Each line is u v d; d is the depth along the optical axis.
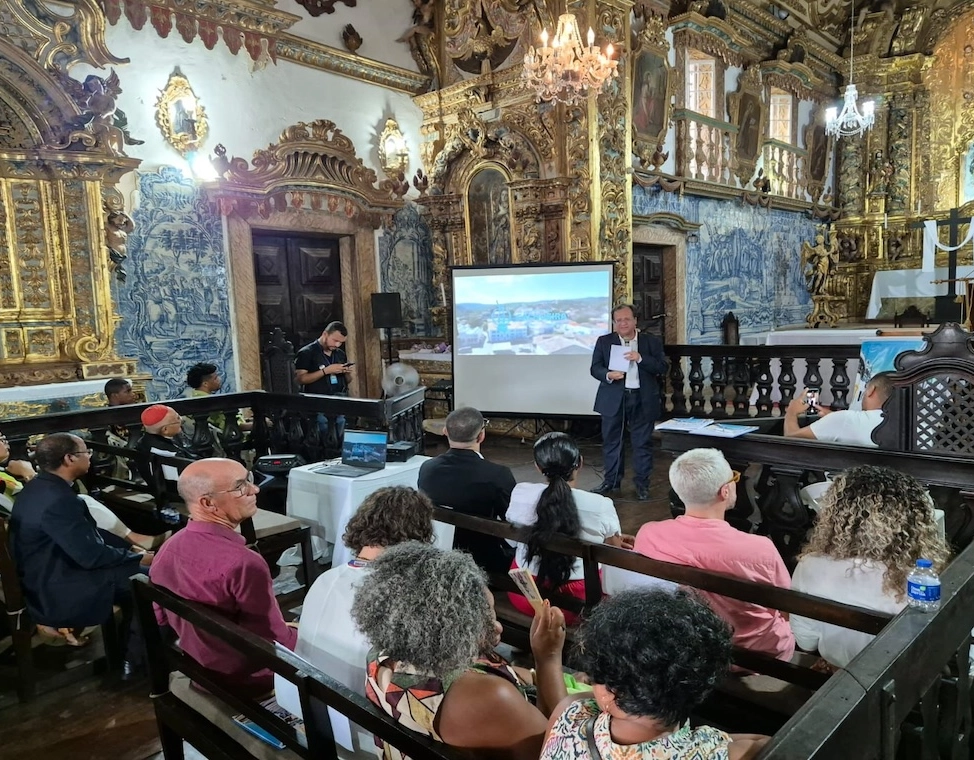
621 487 5.98
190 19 7.19
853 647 1.96
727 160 10.78
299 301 8.65
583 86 6.48
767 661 1.87
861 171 13.72
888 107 13.48
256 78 7.78
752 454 3.07
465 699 1.36
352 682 1.84
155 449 3.94
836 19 12.73
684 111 9.66
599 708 1.21
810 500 3.17
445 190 9.30
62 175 6.34
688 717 1.12
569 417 7.04
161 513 3.63
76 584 2.86
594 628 1.15
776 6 11.09
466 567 1.50
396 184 9.27
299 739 1.78
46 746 2.50
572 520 2.46
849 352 6.44
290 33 8.04
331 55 8.40
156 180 7.02
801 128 12.73
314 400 4.94
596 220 7.91
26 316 6.32
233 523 2.30
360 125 8.88
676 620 1.11
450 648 1.39
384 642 1.42
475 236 9.08
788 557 3.00
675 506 3.42
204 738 1.96
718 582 1.85
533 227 8.29
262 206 7.88
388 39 9.10
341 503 3.72
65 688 2.89
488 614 1.49
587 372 6.95
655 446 7.70
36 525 2.82
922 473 2.62
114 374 6.63
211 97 7.40
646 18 8.91
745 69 11.05
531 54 6.46
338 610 1.92
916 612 1.33
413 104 9.47
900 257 13.59
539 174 8.25
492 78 8.57
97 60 6.53
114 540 3.32
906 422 2.72
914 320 10.38
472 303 7.42
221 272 7.59
